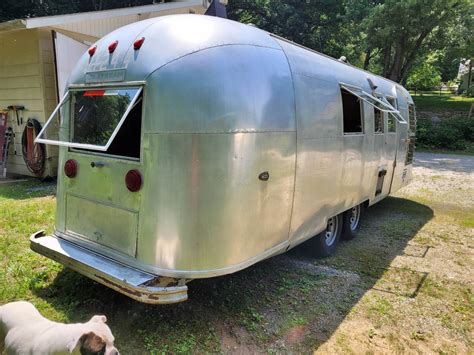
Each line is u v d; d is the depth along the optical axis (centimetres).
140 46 284
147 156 268
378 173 551
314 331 311
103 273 277
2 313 236
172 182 263
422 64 2805
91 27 827
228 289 364
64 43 800
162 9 891
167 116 261
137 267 281
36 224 512
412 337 312
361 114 475
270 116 297
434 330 324
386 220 654
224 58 276
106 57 304
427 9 1625
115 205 292
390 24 1728
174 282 272
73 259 301
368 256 482
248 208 288
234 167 274
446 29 1855
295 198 338
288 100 317
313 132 353
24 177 859
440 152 1653
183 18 296
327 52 2156
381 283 406
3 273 366
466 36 1862
